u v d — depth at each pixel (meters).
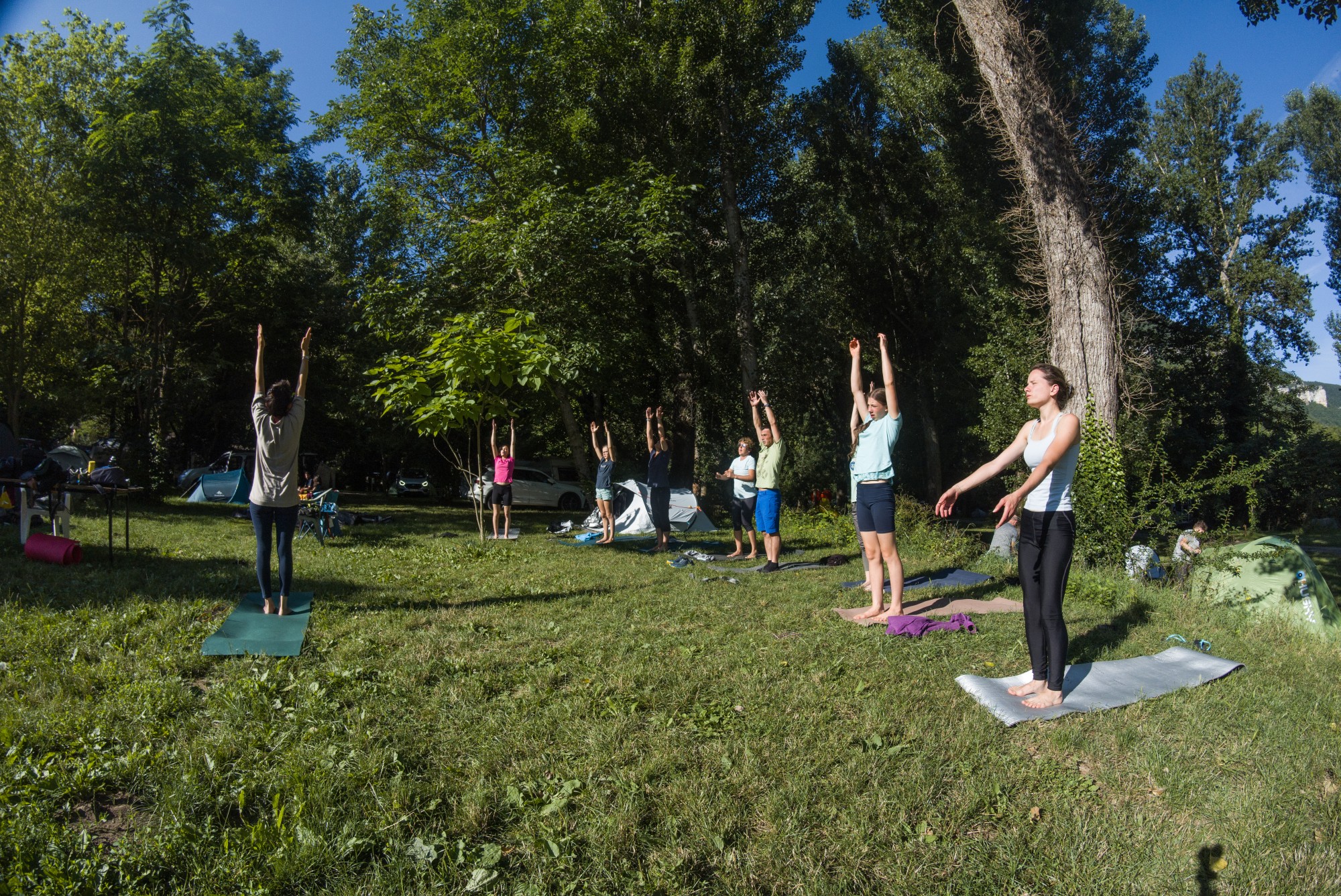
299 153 26.28
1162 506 7.95
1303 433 30.25
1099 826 2.86
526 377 10.35
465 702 3.91
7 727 3.31
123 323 23.30
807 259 26.80
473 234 17.88
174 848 2.52
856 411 6.39
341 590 7.10
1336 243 31.17
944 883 2.53
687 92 19.23
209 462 31.34
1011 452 4.30
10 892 2.29
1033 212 10.01
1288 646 5.33
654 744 3.41
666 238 17.38
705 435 29.25
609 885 2.46
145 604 5.89
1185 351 25.89
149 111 19.44
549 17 20.52
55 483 8.90
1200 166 31.88
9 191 18.83
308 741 3.37
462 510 24.17
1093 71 21.23
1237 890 2.49
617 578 8.42
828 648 5.04
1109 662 4.69
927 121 23.20
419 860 2.54
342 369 28.94
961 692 4.16
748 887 2.46
